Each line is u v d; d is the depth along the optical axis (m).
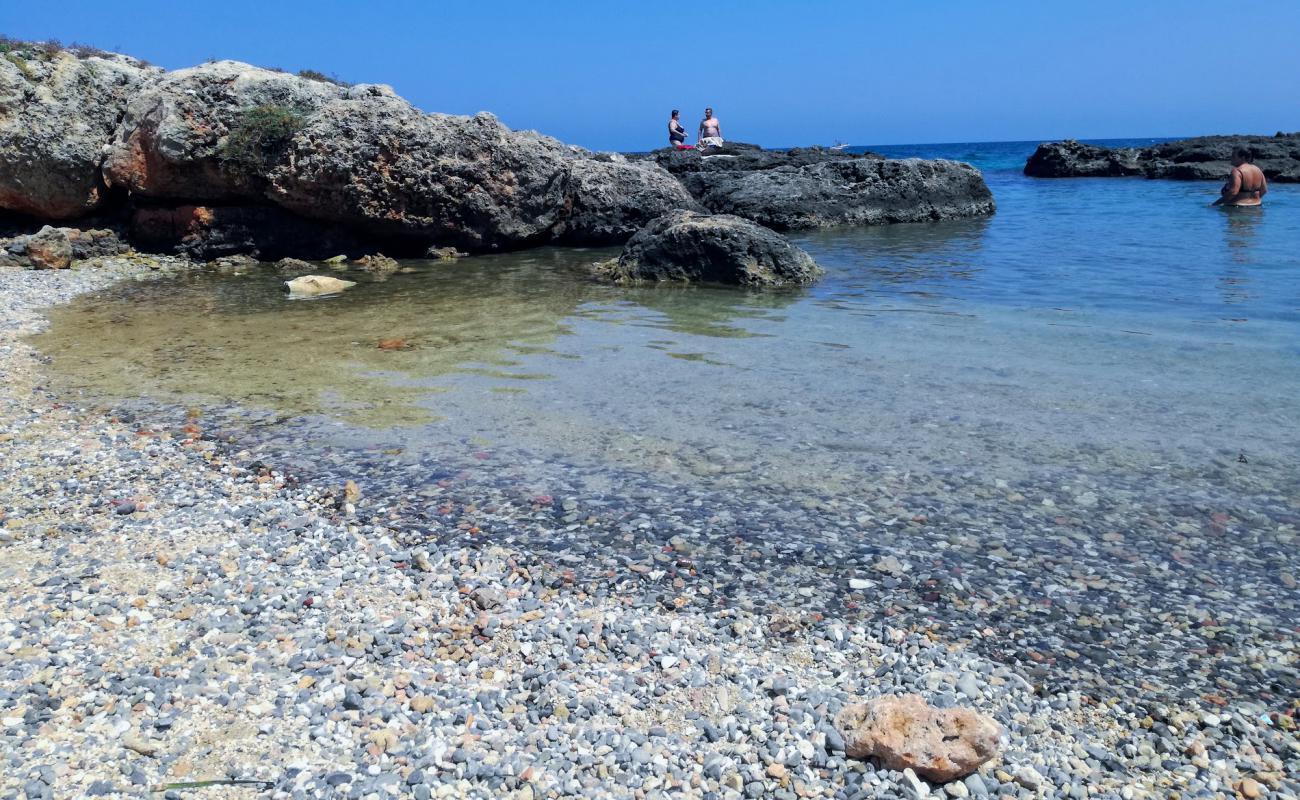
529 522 6.45
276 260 19.59
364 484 7.14
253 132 18.34
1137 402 8.77
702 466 7.42
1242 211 26.98
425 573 5.73
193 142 18.28
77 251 18.42
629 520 6.46
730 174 28.53
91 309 14.02
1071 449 7.61
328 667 4.66
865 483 7.03
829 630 5.06
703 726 4.20
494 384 9.77
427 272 18.20
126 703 4.30
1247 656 4.83
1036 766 3.99
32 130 18.09
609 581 5.63
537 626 5.08
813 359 10.69
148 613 5.16
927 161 28.41
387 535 6.27
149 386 9.77
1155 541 6.05
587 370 10.31
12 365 10.62
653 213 22.97
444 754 3.99
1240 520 6.31
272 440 8.11
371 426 8.46
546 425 8.43
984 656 4.84
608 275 17.16
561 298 15.10
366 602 5.35
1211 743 4.15
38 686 4.39
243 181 18.67
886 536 6.18
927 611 5.28
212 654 4.76
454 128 19.84
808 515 6.50
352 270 18.47
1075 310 13.21
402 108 19.20
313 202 18.98
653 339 11.87
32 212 19.22
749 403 9.02
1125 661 4.80
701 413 8.73
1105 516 6.41
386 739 4.08
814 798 3.76
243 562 5.83
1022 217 27.77
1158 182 42.78
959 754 3.86
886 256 19.62
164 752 3.98
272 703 4.35
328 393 9.48
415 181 19.36
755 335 12.04
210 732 4.12
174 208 19.22
